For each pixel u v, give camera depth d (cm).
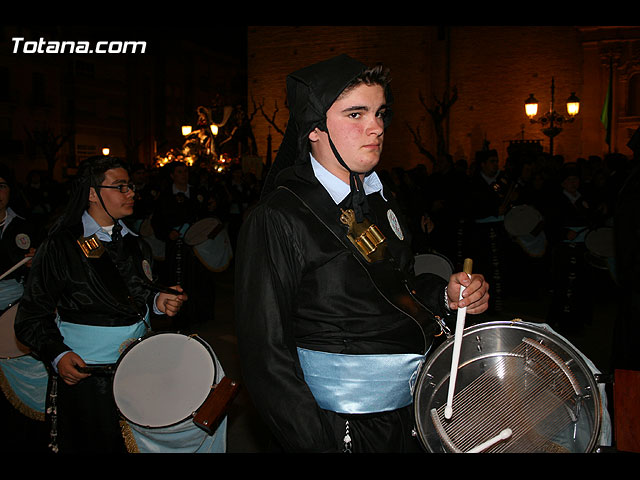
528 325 164
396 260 189
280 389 161
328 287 173
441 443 158
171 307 303
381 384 174
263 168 2009
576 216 734
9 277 430
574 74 2136
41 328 277
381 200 200
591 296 731
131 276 301
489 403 161
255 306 167
